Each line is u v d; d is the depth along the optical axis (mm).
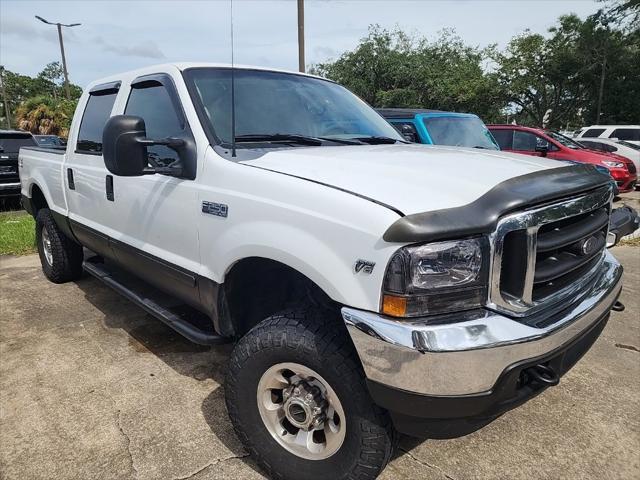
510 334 1850
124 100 3457
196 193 2631
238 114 2904
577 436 2750
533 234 1939
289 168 2312
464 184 2025
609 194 2521
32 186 5266
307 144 2934
